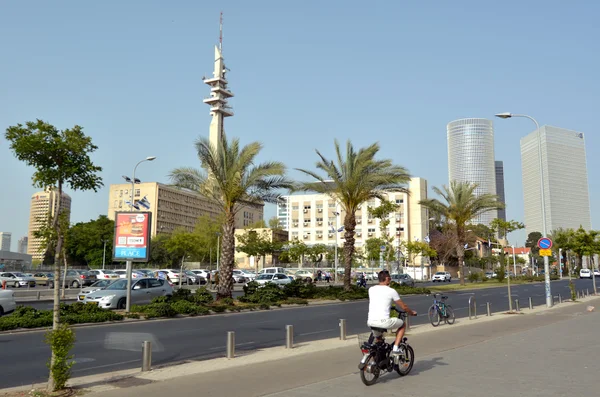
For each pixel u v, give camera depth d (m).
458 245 49.28
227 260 27.27
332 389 7.57
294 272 64.56
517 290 44.84
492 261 100.44
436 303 17.78
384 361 8.11
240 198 27.77
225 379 8.47
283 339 14.72
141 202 40.53
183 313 22.20
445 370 9.00
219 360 10.57
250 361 10.35
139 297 23.59
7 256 81.38
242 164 26.75
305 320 20.42
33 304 27.80
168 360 11.17
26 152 9.33
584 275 87.56
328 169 33.00
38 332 16.58
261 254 74.44
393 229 102.25
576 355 10.63
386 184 32.88
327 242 109.75
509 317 20.36
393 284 41.06
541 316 20.55
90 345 13.45
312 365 9.74
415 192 102.44
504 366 9.37
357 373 8.84
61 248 9.81
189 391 7.59
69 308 19.84
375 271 87.19
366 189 32.97
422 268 87.75
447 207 48.84
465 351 11.29
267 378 8.51
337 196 34.38
